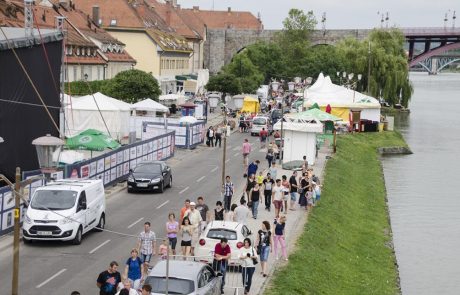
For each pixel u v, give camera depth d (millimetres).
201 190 57250
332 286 37688
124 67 128750
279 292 32312
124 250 37656
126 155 60562
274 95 143125
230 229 33906
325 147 88875
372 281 41812
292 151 71062
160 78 145625
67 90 93000
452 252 51469
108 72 120375
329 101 107688
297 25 177875
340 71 151375
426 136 126688
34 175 44938
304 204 51750
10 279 31797
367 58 146000
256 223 44938
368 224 56875
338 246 46406
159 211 48500
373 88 143375
